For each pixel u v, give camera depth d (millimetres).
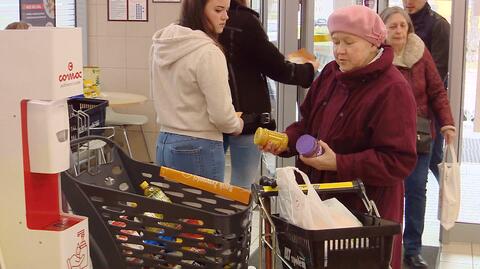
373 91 2168
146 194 2037
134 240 1762
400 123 2121
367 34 2135
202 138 2844
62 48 1560
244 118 3266
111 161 2090
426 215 4719
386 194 2207
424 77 3539
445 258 3963
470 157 4363
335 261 1671
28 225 1637
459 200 3559
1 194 1634
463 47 3969
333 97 2311
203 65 2730
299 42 4324
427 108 3596
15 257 1656
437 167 4039
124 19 5367
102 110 3482
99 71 4945
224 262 1698
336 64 2359
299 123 2502
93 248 1791
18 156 1602
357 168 2100
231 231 1682
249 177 3410
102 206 1768
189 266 1728
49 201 1673
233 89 3234
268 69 3271
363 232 1676
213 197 1979
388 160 2109
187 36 2746
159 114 2928
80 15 5402
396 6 3611
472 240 4211
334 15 2166
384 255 1704
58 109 1592
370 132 2178
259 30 3191
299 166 2387
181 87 2811
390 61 2170
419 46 3533
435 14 3986
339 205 1868
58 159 1607
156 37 2900
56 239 1629
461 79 3990
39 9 5422
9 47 1544
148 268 1770
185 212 1700
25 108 1569
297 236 1711
